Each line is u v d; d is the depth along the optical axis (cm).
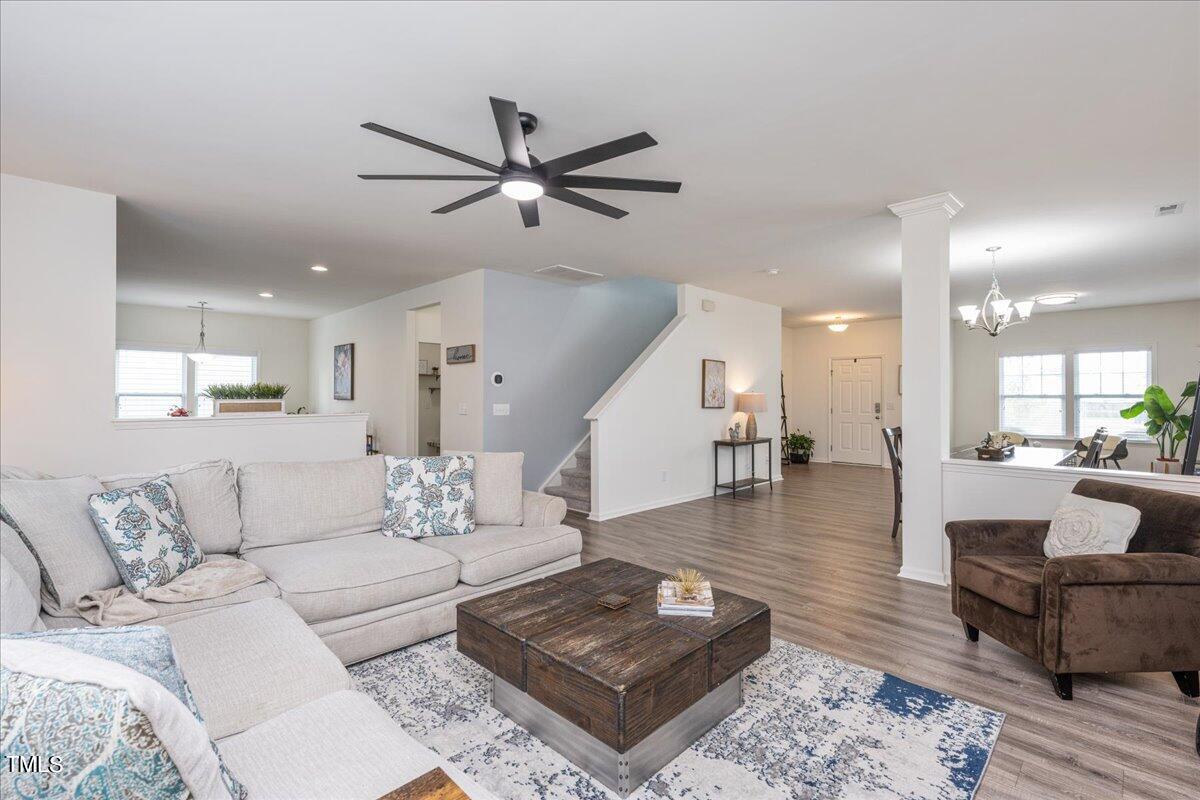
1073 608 218
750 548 443
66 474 335
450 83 230
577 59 213
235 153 296
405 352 689
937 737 197
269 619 198
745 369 743
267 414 430
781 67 219
